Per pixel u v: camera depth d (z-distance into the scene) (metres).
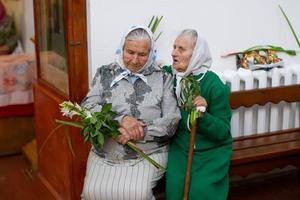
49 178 3.17
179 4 2.75
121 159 2.27
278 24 3.09
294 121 3.17
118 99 2.28
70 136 2.66
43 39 3.04
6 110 3.80
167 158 2.42
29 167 3.60
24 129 3.90
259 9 3.00
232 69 3.00
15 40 4.38
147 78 2.32
